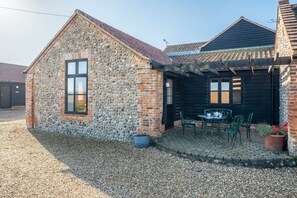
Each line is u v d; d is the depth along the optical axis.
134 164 5.55
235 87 10.08
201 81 10.81
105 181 4.48
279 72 8.88
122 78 8.14
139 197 3.77
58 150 6.96
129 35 11.25
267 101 9.41
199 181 4.46
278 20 8.54
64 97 9.69
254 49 13.66
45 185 4.27
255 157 5.37
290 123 5.38
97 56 8.76
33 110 10.77
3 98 22.77
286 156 5.34
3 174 4.88
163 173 4.92
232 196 3.79
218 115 8.72
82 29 9.22
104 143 7.84
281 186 4.16
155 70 7.48
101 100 8.62
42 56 10.45
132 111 7.91
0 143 7.92
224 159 5.42
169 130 9.45
